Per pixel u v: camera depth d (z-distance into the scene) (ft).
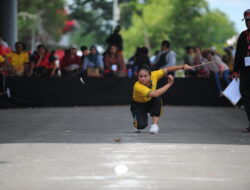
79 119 117.60
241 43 95.04
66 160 64.39
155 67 159.84
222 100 158.30
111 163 62.44
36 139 83.25
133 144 77.15
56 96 153.07
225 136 87.97
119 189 50.21
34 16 529.45
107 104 156.04
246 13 93.86
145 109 90.38
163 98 159.22
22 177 55.42
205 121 115.44
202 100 159.02
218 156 68.03
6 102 149.59
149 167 60.29
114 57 167.43
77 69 162.91
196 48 163.43
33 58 161.58
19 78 150.82
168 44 159.74
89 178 54.70
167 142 79.46
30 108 149.48
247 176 56.54
